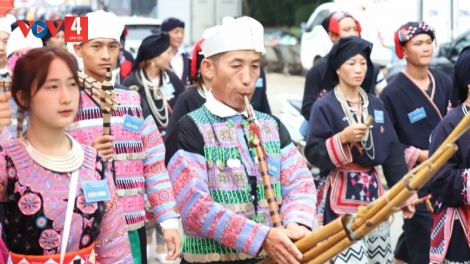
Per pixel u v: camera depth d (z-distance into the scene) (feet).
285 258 15.40
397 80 27.50
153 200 19.58
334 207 22.86
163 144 20.11
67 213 13.55
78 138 18.85
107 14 20.21
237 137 16.51
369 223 13.99
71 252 13.70
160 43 31.86
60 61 13.51
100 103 18.39
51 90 13.43
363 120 23.09
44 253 13.58
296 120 44.39
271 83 96.27
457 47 60.54
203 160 16.22
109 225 14.20
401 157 23.65
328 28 33.53
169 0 88.94
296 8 120.78
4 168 13.41
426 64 27.25
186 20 90.63
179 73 42.78
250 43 16.30
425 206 25.84
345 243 14.57
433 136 19.33
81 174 13.79
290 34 109.40
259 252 15.65
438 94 27.45
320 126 23.00
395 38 27.73
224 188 16.24
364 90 24.32
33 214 13.47
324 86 24.12
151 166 19.75
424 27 27.25
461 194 18.54
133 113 19.62
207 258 16.47
